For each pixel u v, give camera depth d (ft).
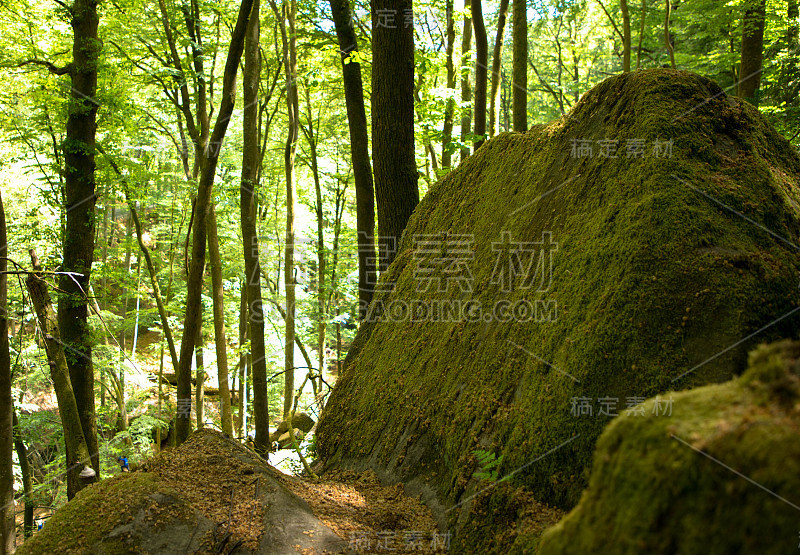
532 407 10.21
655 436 4.58
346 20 24.29
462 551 9.70
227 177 36.09
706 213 9.49
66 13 30.37
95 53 30.04
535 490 9.41
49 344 20.99
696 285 8.86
